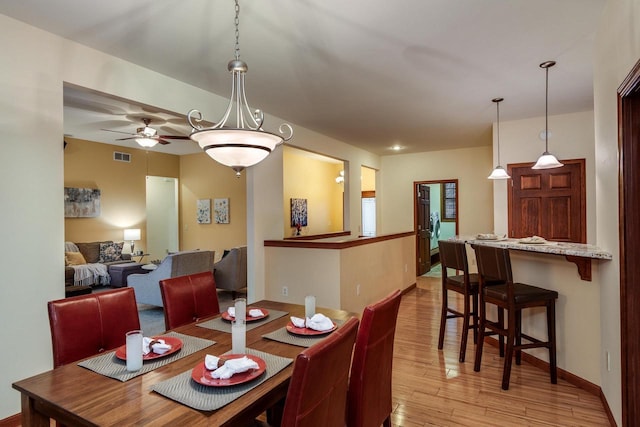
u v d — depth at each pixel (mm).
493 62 3016
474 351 3439
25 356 2297
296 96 3803
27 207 2322
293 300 4293
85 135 6270
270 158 4621
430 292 6055
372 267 4848
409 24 2400
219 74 3160
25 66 2316
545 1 2166
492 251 2762
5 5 2113
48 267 2412
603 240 2459
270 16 2277
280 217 4785
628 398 1916
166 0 2088
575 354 2732
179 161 8680
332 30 2465
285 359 1557
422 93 3756
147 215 8984
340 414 1365
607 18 2203
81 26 2361
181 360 1579
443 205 9805
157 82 3111
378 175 7719
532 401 2506
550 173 4715
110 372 1458
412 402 2508
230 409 1178
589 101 4098
